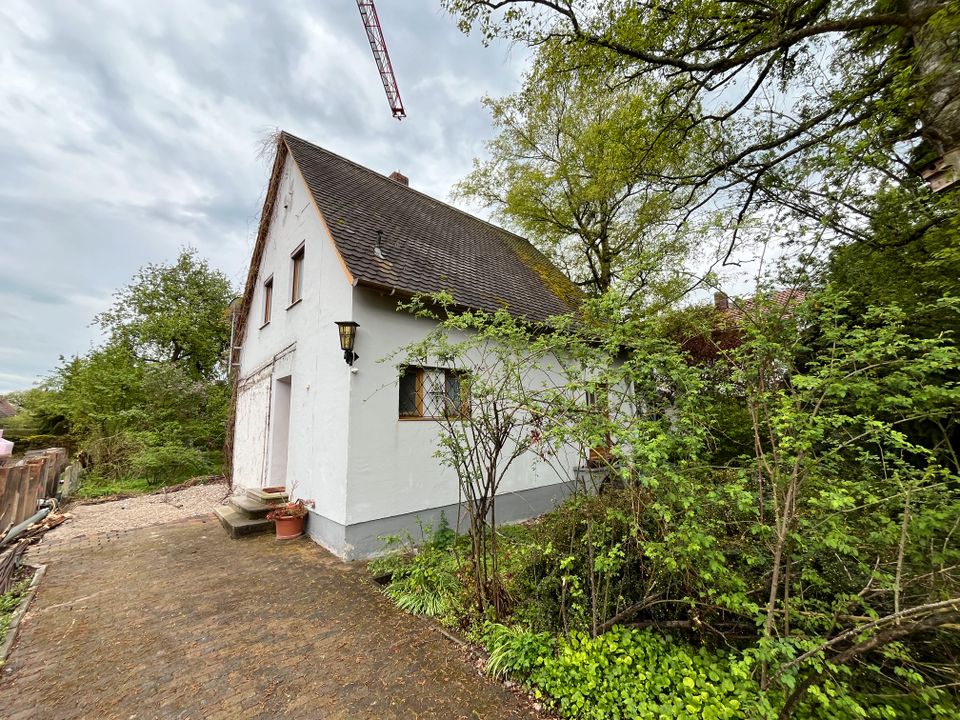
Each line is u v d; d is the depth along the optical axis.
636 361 3.07
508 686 2.69
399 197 9.88
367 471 5.39
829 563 2.52
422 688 2.70
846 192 5.14
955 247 3.99
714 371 2.97
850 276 4.69
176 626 3.52
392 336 5.89
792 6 4.89
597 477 3.56
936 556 2.19
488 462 3.80
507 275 9.79
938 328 4.01
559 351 3.60
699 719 2.13
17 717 2.46
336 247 5.70
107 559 5.25
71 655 3.10
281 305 8.20
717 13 5.01
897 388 2.53
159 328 20.28
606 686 2.45
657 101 6.38
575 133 11.58
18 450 15.93
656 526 2.80
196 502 9.05
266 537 6.15
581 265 14.05
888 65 5.16
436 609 3.67
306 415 6.52
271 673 2.86
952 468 3.20
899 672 1.94
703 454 3.00
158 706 2.55
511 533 4.89
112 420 12.64
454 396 6.17
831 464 2.68
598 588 3.11
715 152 7.42
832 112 5.52
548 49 6.30
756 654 2.02
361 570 4.79
